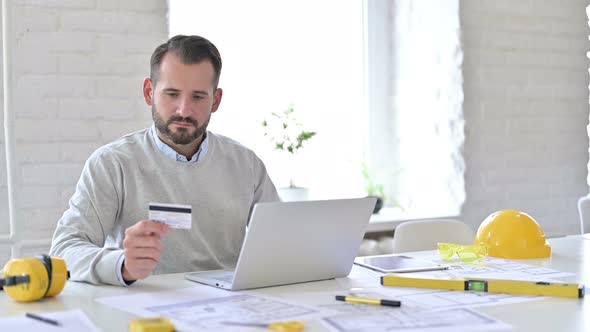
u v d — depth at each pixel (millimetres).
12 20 2404
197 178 1900
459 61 3211
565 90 3520
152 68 1814
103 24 2520
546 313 1241
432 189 3377
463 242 2277
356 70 3457
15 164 2436
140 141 1907
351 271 1667
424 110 3396
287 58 3254
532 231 1855
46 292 1336
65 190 2500
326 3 3359
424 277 1478
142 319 1103
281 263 1458
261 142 3166
